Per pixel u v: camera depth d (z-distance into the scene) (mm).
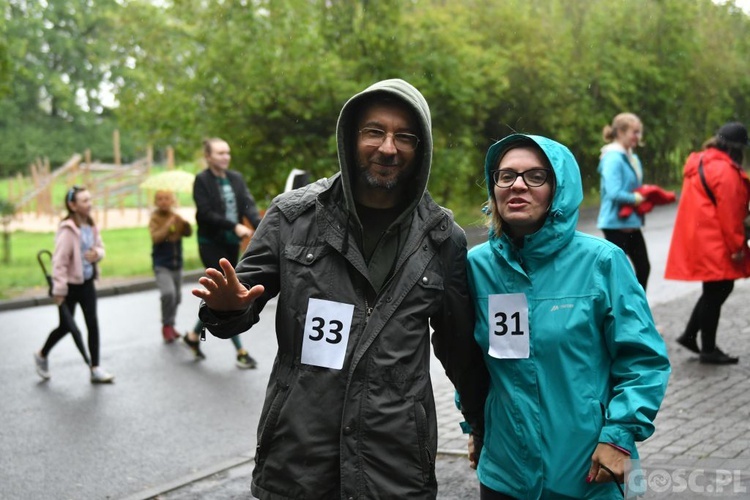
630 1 32312
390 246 3086
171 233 9969
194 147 17953
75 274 8250
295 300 3027
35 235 26219
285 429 2975
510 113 24953
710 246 7387
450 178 21188
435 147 20609
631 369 3061
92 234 8430
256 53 17391
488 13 25016
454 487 5168
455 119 20797
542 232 3100
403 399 2969
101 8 61906
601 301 3080
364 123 3102
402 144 3084
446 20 20328
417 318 3037
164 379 8359
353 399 2939
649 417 2979
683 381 7039
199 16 17953
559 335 3078
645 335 3059
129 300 13812
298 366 3006
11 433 6789
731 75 37906
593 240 3152
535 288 3131
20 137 61406
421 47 20000
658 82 32312
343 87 17781
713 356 7578
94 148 63625
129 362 9109
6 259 18891
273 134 17828
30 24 61812
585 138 28469
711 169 7391
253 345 9711
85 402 7637
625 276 3107
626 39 31828
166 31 18453
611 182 8266
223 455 6156
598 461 2977
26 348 10102
